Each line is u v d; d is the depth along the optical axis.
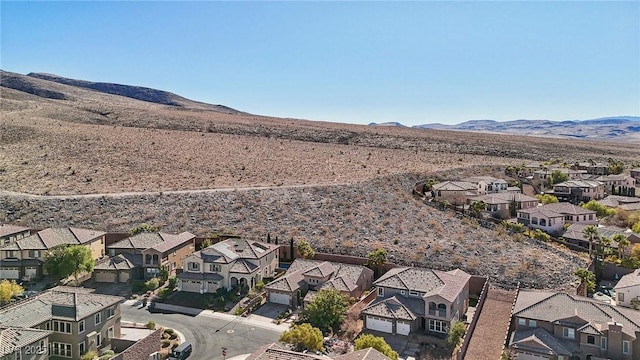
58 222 88.06
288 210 92.69
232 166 123.12
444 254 75.81
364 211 91.62
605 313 50.25
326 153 145.38
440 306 55.25
